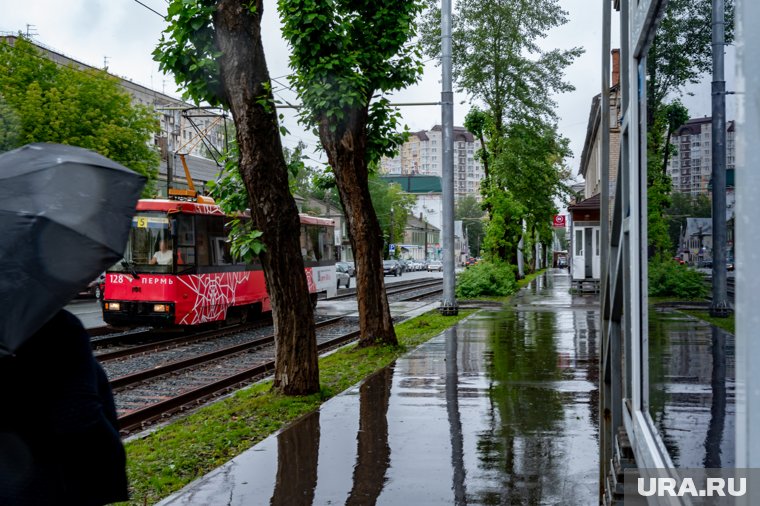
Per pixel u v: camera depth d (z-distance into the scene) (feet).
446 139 70.33
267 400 31.48
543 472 19.75
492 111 114.21
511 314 72.38
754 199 5.49
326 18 38.11
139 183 9.02
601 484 17.52
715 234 7.59
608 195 17.60
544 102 112.47
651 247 11.19
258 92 30.07
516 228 113.91
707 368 7.87
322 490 18.74
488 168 116.88
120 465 8.61
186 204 62.13
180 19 29.43
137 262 61.67
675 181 9.57
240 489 18.97
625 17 14.46
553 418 26.23
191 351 54.44
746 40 5.57
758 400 5.48
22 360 7.99
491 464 20.62
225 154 34.22
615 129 43.68
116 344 59.82
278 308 32.32
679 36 9.25
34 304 7.73
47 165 8.48
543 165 113.29
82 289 8.07
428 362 40.91
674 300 9.58
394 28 45.09
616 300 16.92
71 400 8.00
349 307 101.76
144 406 34.63
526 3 108.78
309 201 307.99
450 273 71.61
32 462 7.86
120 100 120.98
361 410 28.40
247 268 73.82
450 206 71.26
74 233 8.03
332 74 39.78
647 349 11.73
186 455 23.43
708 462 7.89
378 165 51.93
